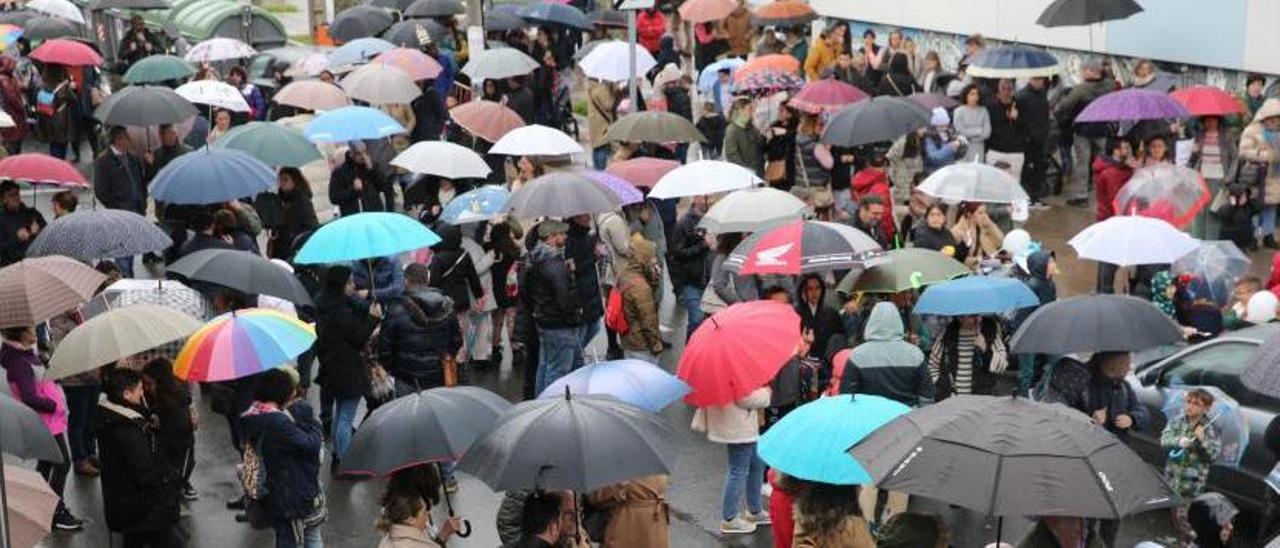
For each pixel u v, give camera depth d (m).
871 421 11.20
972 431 9.07
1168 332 13.94
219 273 16.34
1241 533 15.34
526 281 18.14
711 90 30.62
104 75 38.84
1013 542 15.27
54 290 15.26
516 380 20.34
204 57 31.55
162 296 16.59
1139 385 16.44
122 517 13.34
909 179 24.86
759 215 18.33
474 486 16.92
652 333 17.89
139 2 37.06
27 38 34.97
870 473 9.22
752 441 14.95
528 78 32.53
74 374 13.94
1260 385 11.73
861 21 36.81
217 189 19.39
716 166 19.91
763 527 15.51
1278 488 13.24
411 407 11.74
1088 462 8.78
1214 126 24.70
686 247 19.86
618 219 19.75
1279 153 24.30
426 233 17.19
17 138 33.44
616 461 10.16
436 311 16.52
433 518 15.96
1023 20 32.22
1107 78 27.95
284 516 13.29
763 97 26.09
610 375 12.51
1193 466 14.72
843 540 10.88
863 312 18.00
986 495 8.65
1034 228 26.38
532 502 10.51
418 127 29.06
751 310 13.68
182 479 14.79
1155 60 29.59
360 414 19.00
